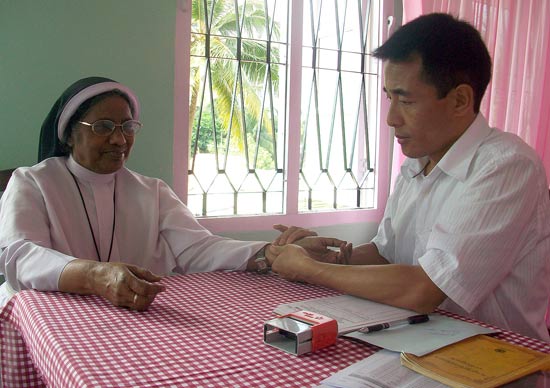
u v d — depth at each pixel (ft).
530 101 9.41
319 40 9.05
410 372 2.40
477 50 3.82
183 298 3.69
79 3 6.88
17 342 3.59
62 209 5.29
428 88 3.80
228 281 4.26
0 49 6.49
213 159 8.32
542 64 9.37
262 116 8.68
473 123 4.09
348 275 3.70
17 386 3.55
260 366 2.47
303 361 2.55
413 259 4.65
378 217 9.86
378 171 9.78
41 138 5.73
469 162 4.02
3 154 6.65
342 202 9.69
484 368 2.42
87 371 2.32
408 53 3.79
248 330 2.99
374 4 9.59
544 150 9.61
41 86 6.77
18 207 4.89
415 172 4.79
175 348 2.66
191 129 8.06
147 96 7.44
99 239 5.49
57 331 2.87
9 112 6.63
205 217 8.16
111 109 5.22
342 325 3.01
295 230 4.94
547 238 3.91
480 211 3.60
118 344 2.69
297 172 8.95
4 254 4.47
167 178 7.72
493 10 9.07
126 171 5.92
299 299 3.72
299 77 8.79
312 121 9.14
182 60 7.65
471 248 3.48
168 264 5.59
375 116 9.75
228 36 8.23
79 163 5.45
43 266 3.98
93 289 3.59
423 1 8.49
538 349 2.81
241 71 8.41
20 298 3.61
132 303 3.33
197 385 2.22
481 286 3.48
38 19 6.66
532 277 3.91
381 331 2.98
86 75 7.01
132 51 7.28
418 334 2.92
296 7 8.64
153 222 5.67
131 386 2.18
